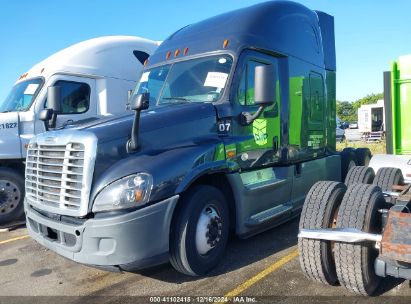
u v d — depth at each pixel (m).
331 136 7.89
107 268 3.92
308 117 6.82
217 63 5.37
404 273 3.44
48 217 4.33
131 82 9.32
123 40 9.49
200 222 4.46
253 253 5.25
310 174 6.78
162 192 4.04
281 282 4.34
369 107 28.98
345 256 3.75
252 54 5.51
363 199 3.92
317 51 7.27
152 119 4.47
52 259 5.47
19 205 7.60
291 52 6.35
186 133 4.65
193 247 4.34
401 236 3.25
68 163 4.10
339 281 3.96
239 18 5.77
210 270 4.68
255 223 5.13
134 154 4.22
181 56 5.80
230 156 4.94
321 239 3.91
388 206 4.16
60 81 8.24
